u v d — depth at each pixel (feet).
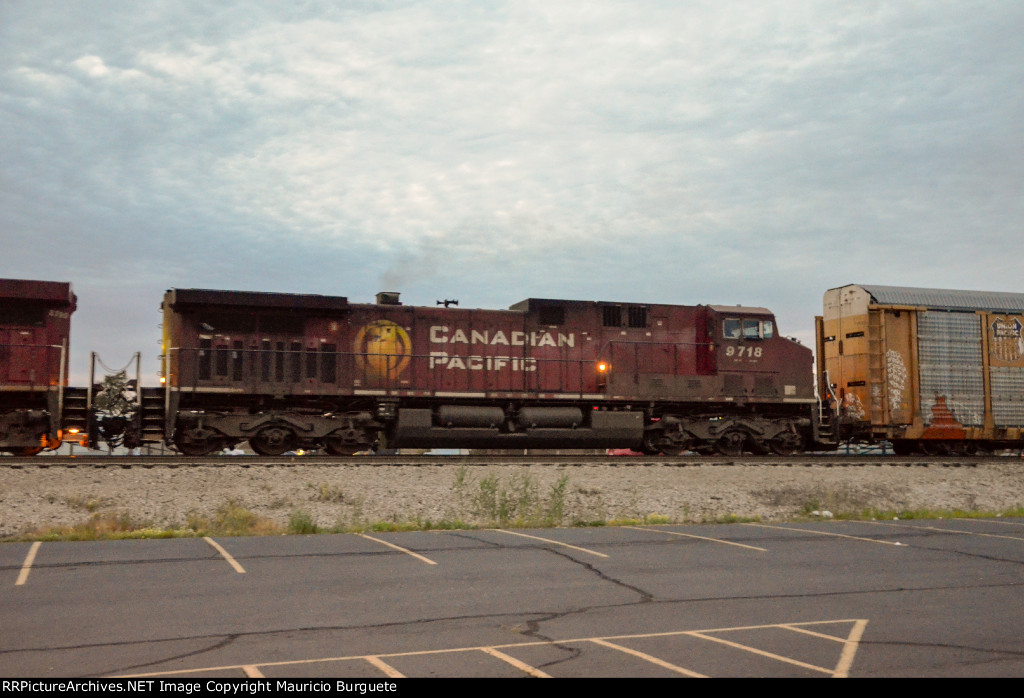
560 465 63.10
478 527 47.57
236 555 36.06
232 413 65.62
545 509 52.85
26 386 61.41
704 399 76.38
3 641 22.74
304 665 20.99
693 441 76.95
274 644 22.75
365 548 38.32
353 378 69.56
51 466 52.95
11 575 31.32
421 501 54.08
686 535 43.52
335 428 68.08
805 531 45.47
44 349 63.10
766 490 61.31
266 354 67.67
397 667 20.94
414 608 27.04
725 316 78.59
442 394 70.44
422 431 69.72
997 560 36.94
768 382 78.89
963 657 22.26
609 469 63.21
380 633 24.02
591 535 43.27
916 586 31.32
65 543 39.29
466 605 27.58
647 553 37.81
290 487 53.93
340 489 54.13
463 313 73.41
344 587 29.94
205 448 65.46
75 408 62.08
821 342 87.40
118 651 21.94
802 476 64.95
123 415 62.95
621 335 76.64
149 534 42.11
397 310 71.77
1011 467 73.36
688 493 59.21
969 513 57.00
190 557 35.42
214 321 66.59
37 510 47.39
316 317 69.36
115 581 30.40
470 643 23.17
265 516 49.80
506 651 22.40
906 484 66.13
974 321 84.23
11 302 63.52
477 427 71.10
